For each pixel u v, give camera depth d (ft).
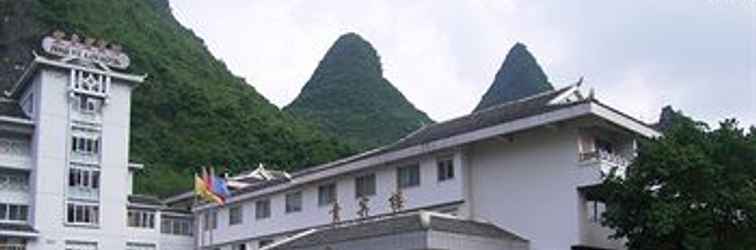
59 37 187.01
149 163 291.99
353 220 132.26
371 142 384.88
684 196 95.81
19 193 179.93
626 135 122.42
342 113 413.80
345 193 142.92
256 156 308.40
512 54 431.43
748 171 97.35
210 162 300.81
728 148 97.81
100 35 332.19
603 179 107.04
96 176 186.39
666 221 92.32
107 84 190.90
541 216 116.78
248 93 371.15
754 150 96.99
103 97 189.78
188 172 295.69
